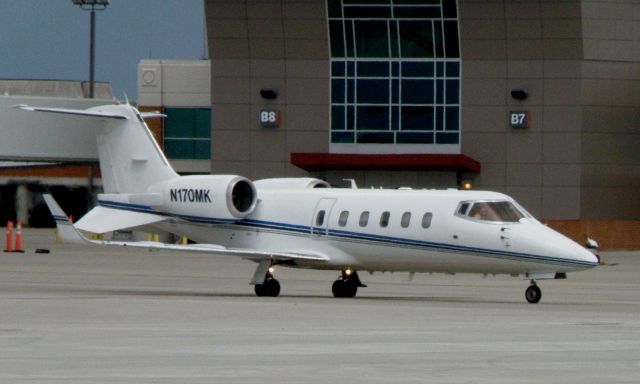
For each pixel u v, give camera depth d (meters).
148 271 177.88
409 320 100.50
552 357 78.19
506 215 122.56
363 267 129.75
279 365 74.62
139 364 74.69
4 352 79.81
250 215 134.25
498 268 122.25
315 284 155.38
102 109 140.50
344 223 129.12
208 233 135.75
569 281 166.62
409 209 126.31
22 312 106.06
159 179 138.25
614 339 87.44
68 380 68.62
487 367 74.00
